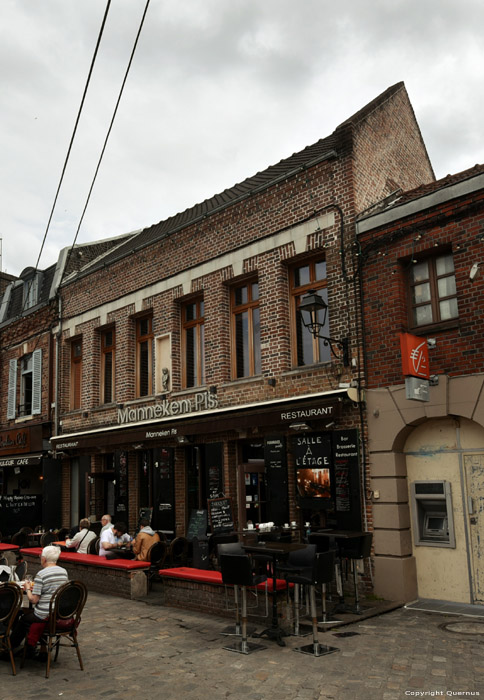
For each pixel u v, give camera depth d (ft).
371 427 31.94
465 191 29.50
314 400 33.71
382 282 32.58
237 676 20.43
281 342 37.22
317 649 22.17
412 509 31.14
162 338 46.62
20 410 64.64
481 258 28.84
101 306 53.52
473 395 28.43
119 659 22.91
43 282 66.18
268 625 26.48
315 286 36.96
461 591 29.27
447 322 29.81
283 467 35.42
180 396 44.27
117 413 49.83
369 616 27.25
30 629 22.25
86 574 38.40
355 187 34.76
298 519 35.58
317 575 22.82
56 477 55.88
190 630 26.63
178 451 44.09
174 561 38.83
